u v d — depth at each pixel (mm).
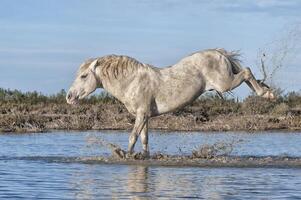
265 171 27375
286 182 23922
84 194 21141
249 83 32094
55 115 65312
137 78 31469
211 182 23891
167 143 43125
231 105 69562
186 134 52094
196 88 31594
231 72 31766
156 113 31844
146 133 31906
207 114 65250
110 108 68438
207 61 31641
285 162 30672
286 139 46469
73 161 31328
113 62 31719
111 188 22406
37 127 57594
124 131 56312
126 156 31719
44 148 39344
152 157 32281
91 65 31844
